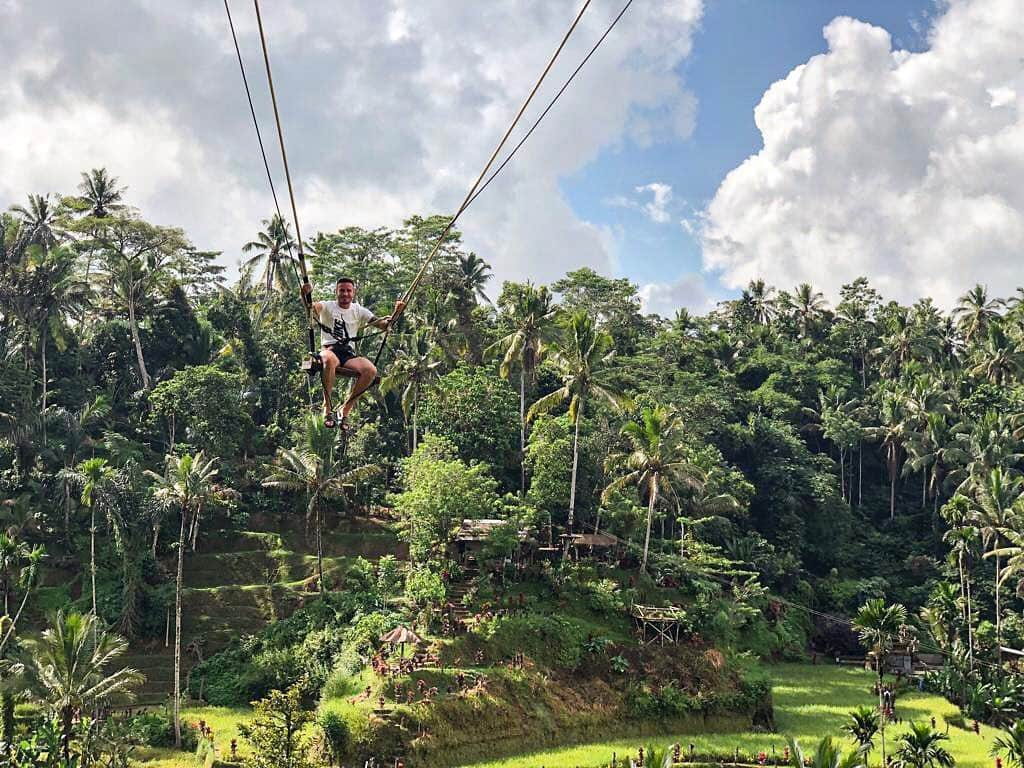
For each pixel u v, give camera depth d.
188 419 79.12
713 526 87.31
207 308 104.81
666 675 58.34
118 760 45.66
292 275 105.38
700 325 134.38
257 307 108.38
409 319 90.31
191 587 68.31
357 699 49.50
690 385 102.62
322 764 45.44
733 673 59.59
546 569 66.25
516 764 47.56
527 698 53.12
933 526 96.88
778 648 77.31
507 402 83.56
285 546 73.94
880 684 54.31
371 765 45.12
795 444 99.06
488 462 79.75
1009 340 112.31
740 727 56.44
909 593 88.62
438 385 81.44
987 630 76.62
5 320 85.81
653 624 63.69
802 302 140.12
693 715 56.22
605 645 59.41
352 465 80.38
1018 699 65.75
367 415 88.62
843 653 80.50
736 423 101.62
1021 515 77.00
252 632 64.25
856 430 103.69
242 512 76.50
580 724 53.34
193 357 94.19
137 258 89.94
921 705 64.88
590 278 123.25
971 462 93.75
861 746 46.78
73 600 66.56
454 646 55.34
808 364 121.25
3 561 60.34
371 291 103.31
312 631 60.78
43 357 81.56
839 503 97.56
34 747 42.69
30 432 73.62
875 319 134.75
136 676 45.22
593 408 87.69
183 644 63.59
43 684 43.66
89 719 47.06
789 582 86.62
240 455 83.69
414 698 49.59
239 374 90.25
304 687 43.03
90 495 63.16
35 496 72.81
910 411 103.31
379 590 63.41
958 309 127.81
